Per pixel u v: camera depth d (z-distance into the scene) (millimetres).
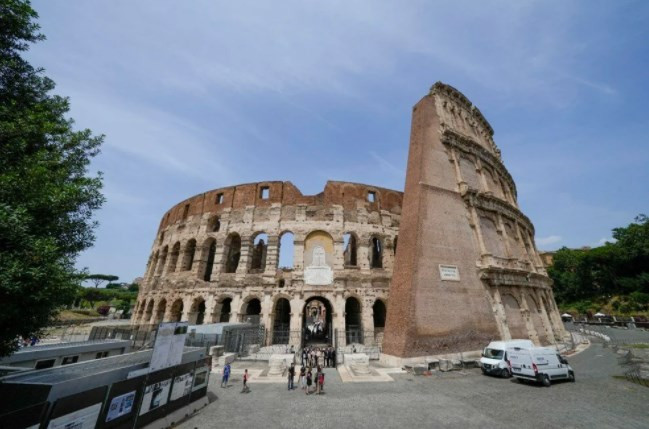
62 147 20531
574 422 16000
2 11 16969
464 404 19281
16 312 11523
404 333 30781
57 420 10875
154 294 52875
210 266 55469
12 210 11852
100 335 47062
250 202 50031
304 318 44719
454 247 38219
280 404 19625
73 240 17750
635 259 88562
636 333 59000
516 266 44375
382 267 48375
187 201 57406
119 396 13531
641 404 18969
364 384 24406
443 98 52406
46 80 21391
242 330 37125
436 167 42656
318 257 45844
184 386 17828
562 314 92125
